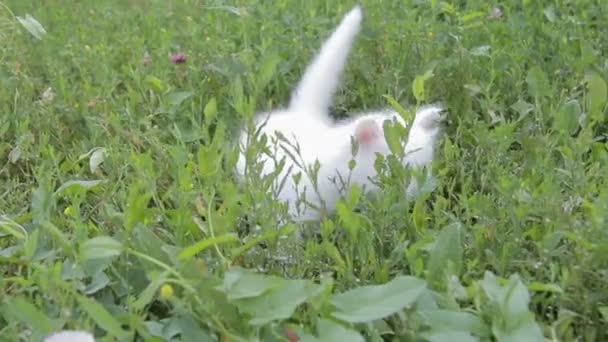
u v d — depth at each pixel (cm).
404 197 111
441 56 165
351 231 102
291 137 134
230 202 101
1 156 142
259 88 109
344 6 185
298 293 84
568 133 116
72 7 211
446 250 95
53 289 90
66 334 80
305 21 181
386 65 167
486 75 159
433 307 89
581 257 97
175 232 106
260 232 106
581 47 159
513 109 141
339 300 86
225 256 101
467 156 133
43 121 150
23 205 125
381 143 126
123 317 89
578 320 95
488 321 87
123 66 167
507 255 102
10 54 176
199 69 167
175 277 90
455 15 180
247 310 84
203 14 200
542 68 160
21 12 209
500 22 174
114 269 97
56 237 101
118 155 129
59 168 129
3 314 94
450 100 155
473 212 113
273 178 110
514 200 110
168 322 89
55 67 171
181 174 111
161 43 178
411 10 181
